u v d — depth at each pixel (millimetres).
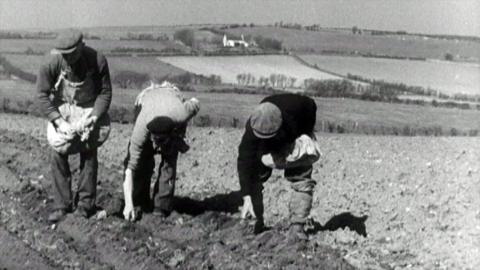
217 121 27156
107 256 8039
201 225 9281
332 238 8969
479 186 13125
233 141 19094
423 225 9789
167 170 9336
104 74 8812
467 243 8898
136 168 9008
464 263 8094
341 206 10875
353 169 14883
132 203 9141
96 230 8766
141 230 8891
